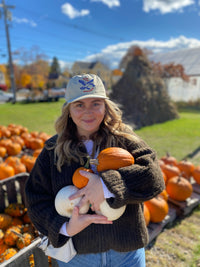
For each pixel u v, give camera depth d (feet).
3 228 8.73
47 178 4.91
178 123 41.19
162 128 36.01
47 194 4.92
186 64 87.45
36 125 36.22
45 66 128.98
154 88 43.86
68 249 4.50
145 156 4.23
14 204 9.69
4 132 26.09
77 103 4.46
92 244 4.42
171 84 71.46
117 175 3.79
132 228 4.46
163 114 43.37
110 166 4.09
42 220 4.66
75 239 4.54
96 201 3.80
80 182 4.15
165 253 9.32
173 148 24.16
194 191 13.41
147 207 10.27
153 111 41.27
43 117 41.16
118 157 4.10
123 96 41.37
